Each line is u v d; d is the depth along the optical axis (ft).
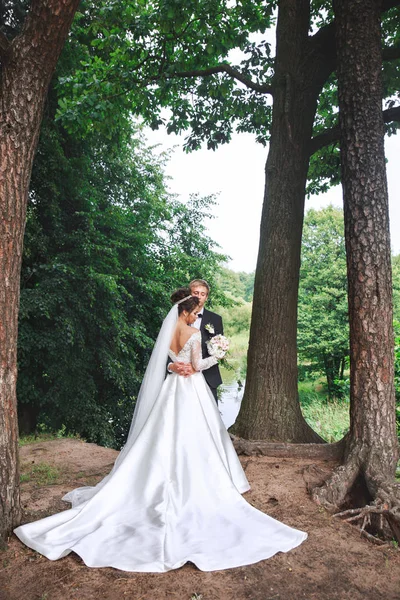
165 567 9.05
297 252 21.98
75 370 37.17
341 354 71.82
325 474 15.19
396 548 10.62
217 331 16.05
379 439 14.73
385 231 15.78
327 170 33.73
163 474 11.37
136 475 11.49
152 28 26.27
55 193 36.88
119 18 26.73
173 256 50.85
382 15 27.12
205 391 13.44
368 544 10.72
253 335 21.70
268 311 21.34
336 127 22.57
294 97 22.16
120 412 42.86
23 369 35.04
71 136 38.14
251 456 18.12
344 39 16.53
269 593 8.51
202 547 9.78
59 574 9.00
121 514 10.73
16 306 11.05
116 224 42.70
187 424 12.08
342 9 16.58
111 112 28.60
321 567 9.50
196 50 27.96
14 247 10.87
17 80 10.82
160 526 10.24
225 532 10.35
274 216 21.84
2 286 10.68
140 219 47.83
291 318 21.44
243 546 9.90
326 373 73.82
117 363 38.91
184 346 12.84
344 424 29.63
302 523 11.60
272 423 20.49
